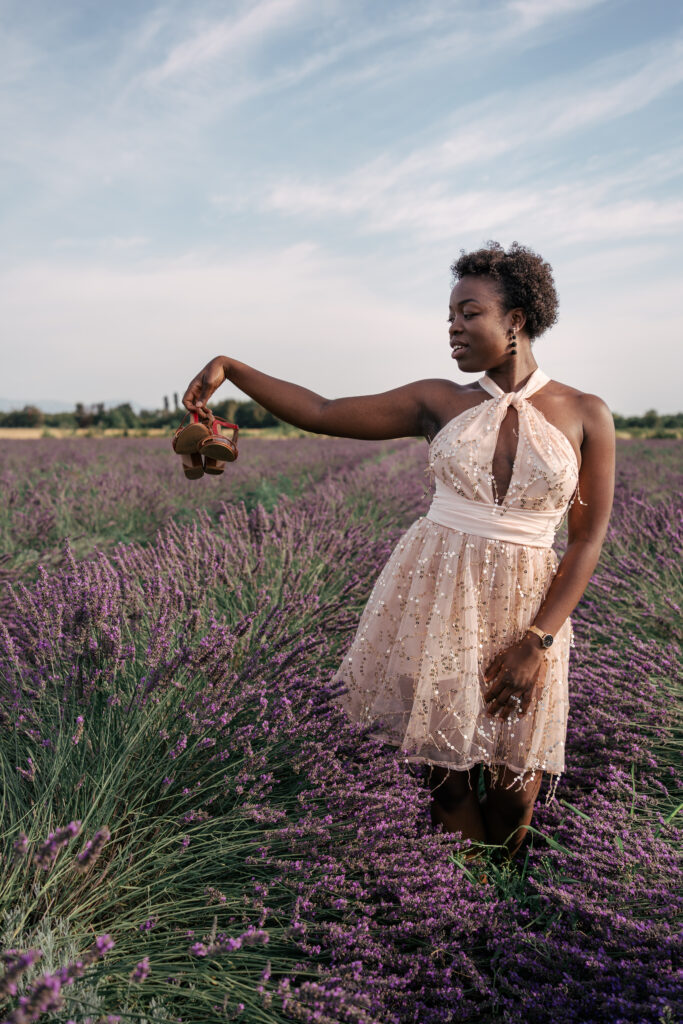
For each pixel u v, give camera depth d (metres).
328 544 3.61
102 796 1.69
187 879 1.59
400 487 7.46
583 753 2.49
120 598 2.37
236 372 2.00
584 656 2.96
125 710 1.91
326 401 1.98
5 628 1.96
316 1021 1.17
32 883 1.44
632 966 1.34
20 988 1.15
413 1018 1.37
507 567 1.74
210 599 2.72
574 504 1.81
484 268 1.72
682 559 3.62
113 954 1.35
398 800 1.77
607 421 1.75
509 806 1.89
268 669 2.02
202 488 8.42
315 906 1.50
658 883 1.60
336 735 1.92
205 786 1.81
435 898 1.55
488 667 1.79
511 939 1.48
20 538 4.97
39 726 1.85
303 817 1.74
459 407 1.83
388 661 1.95
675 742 2.31
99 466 12.59
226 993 1.28
